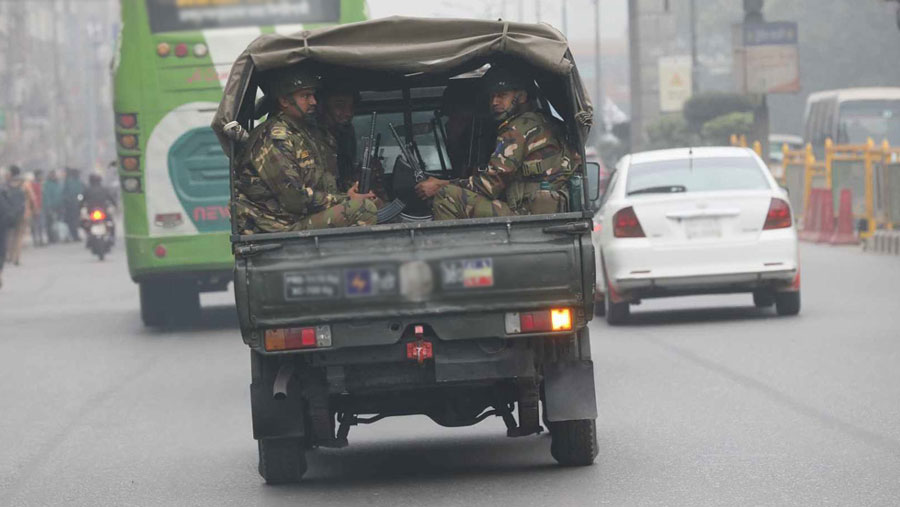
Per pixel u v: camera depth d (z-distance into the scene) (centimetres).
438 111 2088
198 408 2491
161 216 3572
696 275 3275
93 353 3400
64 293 5475
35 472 1961
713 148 3497
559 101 1852
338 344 1638
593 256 1631
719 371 2584
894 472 1681
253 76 1767
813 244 6134
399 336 1639
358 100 2070
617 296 3375
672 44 11825
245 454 2039
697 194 3288
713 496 1595
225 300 4934
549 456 1917
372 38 1720
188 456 2039
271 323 1628
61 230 10275
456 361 1652
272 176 1708
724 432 1997
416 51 1708
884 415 2073
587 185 1672
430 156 2091
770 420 2070
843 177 6150
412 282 1627
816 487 1616
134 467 1969
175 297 3934
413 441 2120
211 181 3575
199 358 3206
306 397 1706
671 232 3288
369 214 1734
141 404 2564
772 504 1543
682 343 3016
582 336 1711
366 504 1656
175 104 3559
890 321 3219
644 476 1723
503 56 1784
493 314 1634
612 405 2284
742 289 3328
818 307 3581
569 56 1730
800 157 7244
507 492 1678
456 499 1653
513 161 1736
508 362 1655
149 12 3550
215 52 3556
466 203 1747
